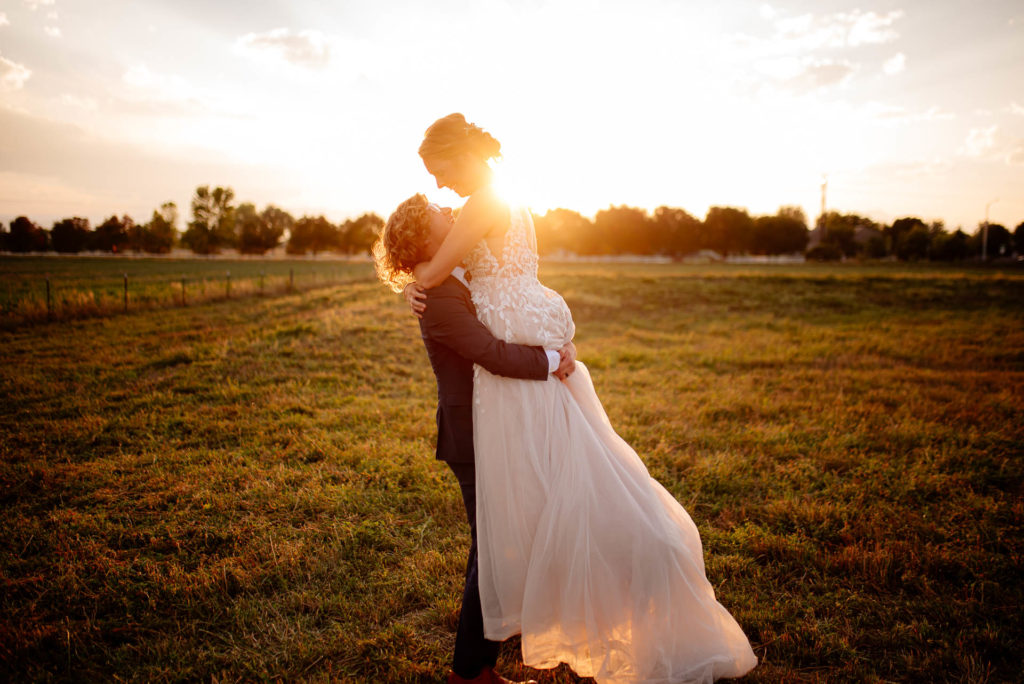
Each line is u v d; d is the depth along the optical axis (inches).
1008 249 3179.1
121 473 156.3
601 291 807.7
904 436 192.2
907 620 95.7
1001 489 152.2
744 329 543.8
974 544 119.5
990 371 345.7
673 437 191.2
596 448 73.7
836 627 92.8
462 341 68.3
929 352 404.5
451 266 67.9
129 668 82.0
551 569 70.1
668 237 3523.6
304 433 186.9
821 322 608.7
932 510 136.5
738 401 241.8
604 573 69.0
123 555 112.8
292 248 3516.2
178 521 126.8
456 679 76.7
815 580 107.1
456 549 114.9
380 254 77.5
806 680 81.3
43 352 337.7
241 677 79.7
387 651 85.2
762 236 3472.0
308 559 109.7
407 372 299.1
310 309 561.6
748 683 79.8
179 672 80.4
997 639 88.0
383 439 181.5
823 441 189.6
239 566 107.5
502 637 71.5
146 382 265.4
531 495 71.6
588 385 80.8
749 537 121.3
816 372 314.2
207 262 2154.3
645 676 68.6
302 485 146.5
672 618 69.8
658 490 80.4
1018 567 109.3
